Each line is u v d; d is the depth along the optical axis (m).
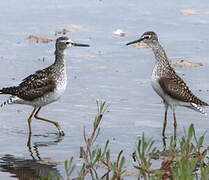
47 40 22.81
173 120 16.48
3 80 18.73
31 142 14.78
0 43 22.36
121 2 27.89
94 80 19.08
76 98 17.64
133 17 25.75
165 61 16.59
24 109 17.02
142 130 15.63
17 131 15.49
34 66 20.14
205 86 18.62
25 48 21.94
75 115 16.48
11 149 14.31
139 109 16.98
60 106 17.11
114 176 12.44
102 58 21.17
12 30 23.81
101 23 24.92
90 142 13.52
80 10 26.50
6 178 12.68
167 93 16.11
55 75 16.14
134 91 18.25
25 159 13.72
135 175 12.90
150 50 22.23
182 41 23.03
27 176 12.80
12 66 20.08
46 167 13.30
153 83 16.55
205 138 15.09
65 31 23.86
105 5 27.36
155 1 28.17
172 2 28.05
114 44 22.66
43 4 27.20
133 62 20.89
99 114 14.37
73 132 15.42
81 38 23.12
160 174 12.34
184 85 16.33
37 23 24.66
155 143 14.87
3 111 16.80
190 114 16.91
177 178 11.62
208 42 22.98
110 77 19.38
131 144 14.68
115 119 16.25
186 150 12.69
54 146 14.55
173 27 24.62
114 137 15.11
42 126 15.91
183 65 20.53
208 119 16.52
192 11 26.72
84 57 21.23
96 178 12.72
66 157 13.85
